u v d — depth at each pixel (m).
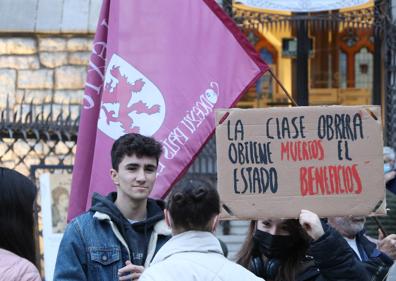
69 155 12.40
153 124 6.34
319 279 4.85
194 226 4.09
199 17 6.41
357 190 4.82
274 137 4.86
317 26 16.05
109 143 6.35
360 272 4.57
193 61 6.39
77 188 6.48
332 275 4.56
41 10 14.65
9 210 4.17
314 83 17.31
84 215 5.15
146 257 5.10
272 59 16.95
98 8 14.66
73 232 5.07
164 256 4.07
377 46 15.73
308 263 5.01
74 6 14.70
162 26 6.42
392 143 14.09
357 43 17.19
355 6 14.76
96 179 6.27
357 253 6.01
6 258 4.06
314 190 4.82
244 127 4.86
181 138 6.32
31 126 11.34
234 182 4.84
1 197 4.17
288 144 4.85
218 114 4.87
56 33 14.52
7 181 4.19
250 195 4.83
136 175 5.11
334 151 4.84
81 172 6.51
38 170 12.07
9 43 14.53
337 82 17.23
